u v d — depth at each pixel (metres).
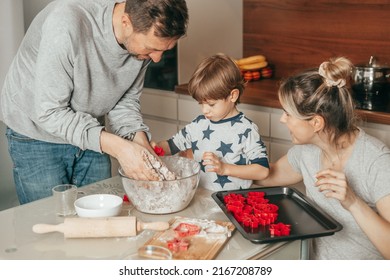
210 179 1.91
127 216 1.44
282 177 1.82
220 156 1.90
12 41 2.56
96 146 1.59
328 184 1.34
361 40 2.87
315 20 3.02
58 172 1.90
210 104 1.85
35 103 1.64
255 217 1.39
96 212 1.40
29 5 2.76
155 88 3.14
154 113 3.14
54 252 1.28
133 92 1.93
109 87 1.76
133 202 1.51
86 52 1.63
